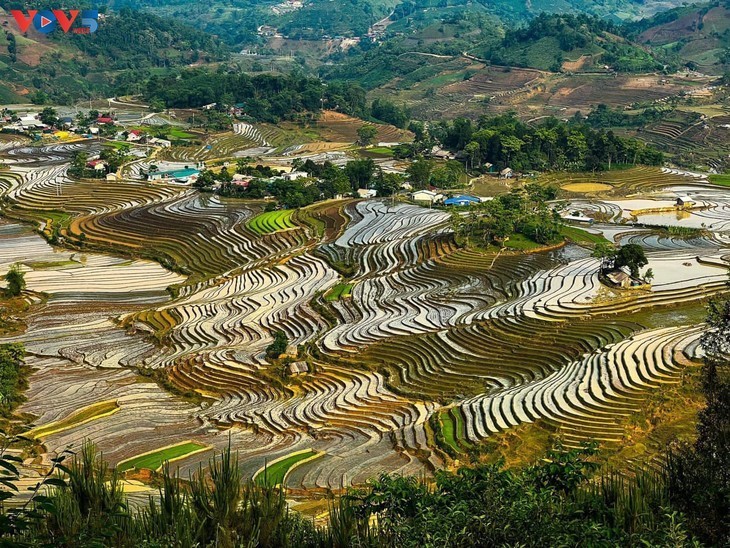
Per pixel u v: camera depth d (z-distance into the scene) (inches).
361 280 4151.1
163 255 4894.2
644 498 1043.3
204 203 5885.8
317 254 4638.3
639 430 2206.0
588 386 2539.4
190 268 4685.0
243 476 2076.8
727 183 6732.3
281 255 4729.3
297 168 6919.3
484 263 4239.7
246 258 4766.2
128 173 6776.6
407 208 5600.4
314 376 3029.0
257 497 1095.6
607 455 2043.6
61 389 2987.2
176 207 5777.6
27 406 2797.7
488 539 935.0
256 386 2999.5
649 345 2856.8
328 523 1157.1
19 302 4089.6
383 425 2534.5
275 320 3703.3
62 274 4566.9
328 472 2124.8
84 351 3452.3
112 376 3154.5
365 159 7199.8
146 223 5413.4
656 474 1192.8
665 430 2181.3
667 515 932.0
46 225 5526.6
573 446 2144.4
